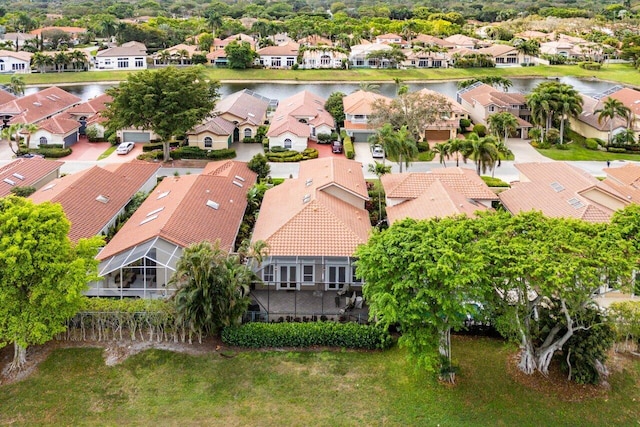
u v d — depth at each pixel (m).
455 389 32.03
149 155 80.06
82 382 32.88
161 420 29.89
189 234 44.53
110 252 43.03
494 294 31.48
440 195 51.00
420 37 191.88
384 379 33.06
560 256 29.59
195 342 36.66
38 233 33.25
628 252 30.41
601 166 78.38
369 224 49.41
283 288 43.97
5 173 59.84
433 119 84.75
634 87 143.88
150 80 75.75
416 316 29.11
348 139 86.75
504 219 34.03
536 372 33.31
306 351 35.94
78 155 82.19
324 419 29.95
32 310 32.56
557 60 172.12
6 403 31.20
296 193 52.78
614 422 30.02
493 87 114.94
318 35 190.38
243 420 29.89
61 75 148.75
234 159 80.75
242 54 157.88
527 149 86.25
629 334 35.66
